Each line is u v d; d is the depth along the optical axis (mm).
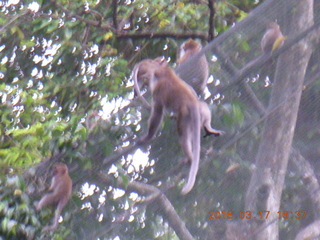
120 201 8898
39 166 9773
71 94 13156
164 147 8758
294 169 8789
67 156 9516
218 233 8547
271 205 8578
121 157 9047
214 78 8914
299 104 8812
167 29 14102
